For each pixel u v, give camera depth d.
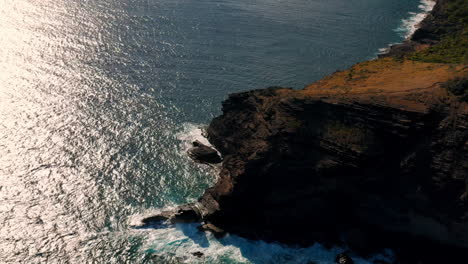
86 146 98.12
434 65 99.50
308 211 81.88
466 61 100.75
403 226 77.38
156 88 125.50
